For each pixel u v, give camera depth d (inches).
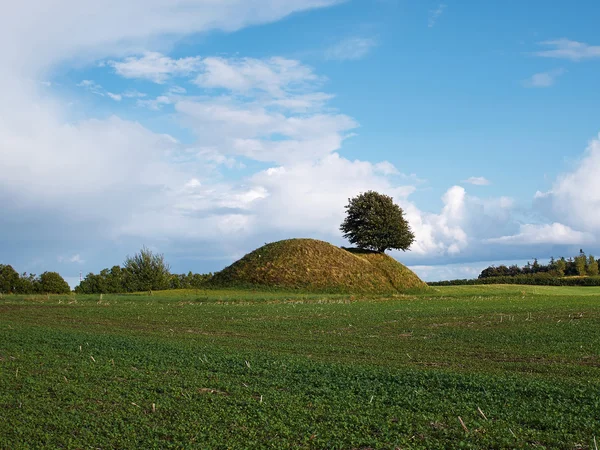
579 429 448.5
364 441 424.5
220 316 1469.0
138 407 523.8
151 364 732.7
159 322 1327.5
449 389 581.0
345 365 720.3
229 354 812.6
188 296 2215.8
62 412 509.4
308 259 3225.9
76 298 2073.1
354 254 3555.6
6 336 991.6
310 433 448.1
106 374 668.7
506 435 434.0
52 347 877.8
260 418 486.0
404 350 884.0
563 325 1167.0
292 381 628.7
